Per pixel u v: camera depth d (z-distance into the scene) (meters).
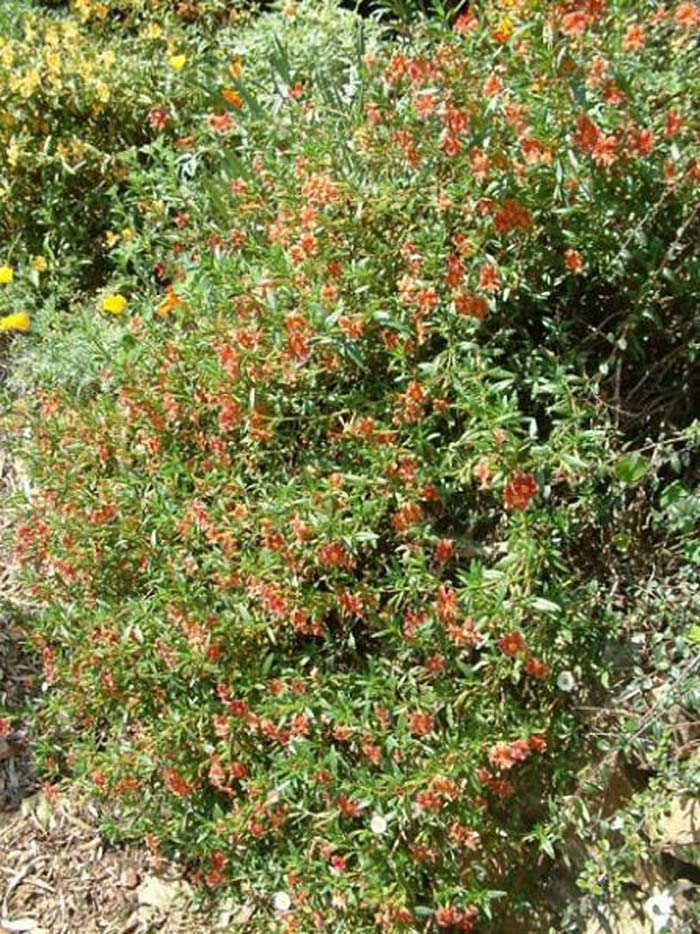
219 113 1.59
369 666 1.07
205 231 1.42
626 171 1.04
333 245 1.13
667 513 1.08
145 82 1.75
